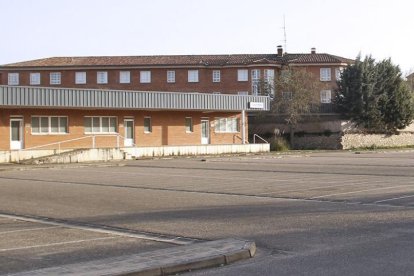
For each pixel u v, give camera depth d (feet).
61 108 135.33
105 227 41.73
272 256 31.14
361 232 37.35
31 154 125.70
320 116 200.34
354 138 200.23
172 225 41.86
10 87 119.55
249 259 30.60
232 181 79.15
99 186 74.74
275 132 200.85
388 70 204.33
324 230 38.50
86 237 37.40
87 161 130.72
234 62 244.22
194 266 28.25
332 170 99.35
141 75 246.68
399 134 215.72
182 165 119.44
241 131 174.50
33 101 123.34
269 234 37.55
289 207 50.67
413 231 37.40
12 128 131.54
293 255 31.09
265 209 49.67
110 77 246.68
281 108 201.05
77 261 29.96
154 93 145.89
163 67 245.24
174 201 56.85
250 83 242.58
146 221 44.01
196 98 154.81
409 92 208.44
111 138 149.69
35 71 245.04
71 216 47.55
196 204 54.19
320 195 59.62
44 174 97.91
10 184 79.15
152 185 75.00
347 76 201.46
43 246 34.32
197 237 36.94
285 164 119.55
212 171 100.78
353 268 27.30
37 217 47.42
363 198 56.29
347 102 199.21
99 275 25.73
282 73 210.18
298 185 71.51
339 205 51.31
